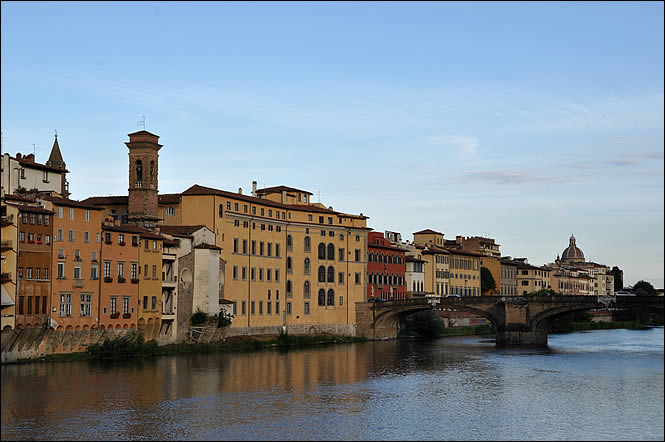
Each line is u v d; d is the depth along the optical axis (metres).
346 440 72.88
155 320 126.81
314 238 167.88
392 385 100.88
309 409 84.81
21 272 102.81
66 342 111.00
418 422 79.75
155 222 140.25
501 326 162.62
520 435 75.12
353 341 168.00
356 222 176.75
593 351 144.50
